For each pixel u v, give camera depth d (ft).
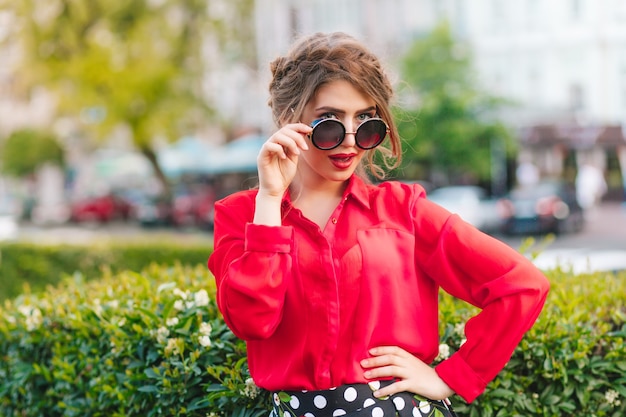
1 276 28.94
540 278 5.98
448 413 6.21
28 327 10.02
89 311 9.49
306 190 6.44
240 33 79.97
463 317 8.64
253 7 81.35
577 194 70.13
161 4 74.08
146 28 72.13
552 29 92.63
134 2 71.46
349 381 5.93
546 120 86.58
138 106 71.26
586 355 7.92
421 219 6.21
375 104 6.21
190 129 77.77
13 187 133.49
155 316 8.69
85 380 9.46
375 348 5.99
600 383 7.86
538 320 8.06
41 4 68.28
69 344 9.78
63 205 107.14
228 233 6.32
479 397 7.82
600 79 91.04
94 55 68.69
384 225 6.18
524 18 93.71
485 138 75.41
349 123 6.07
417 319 6.11
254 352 6.37
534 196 61.72
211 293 9.51
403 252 6.11
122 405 8.76
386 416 5.90
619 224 70.28
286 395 6.09
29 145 107.14
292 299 5.98
